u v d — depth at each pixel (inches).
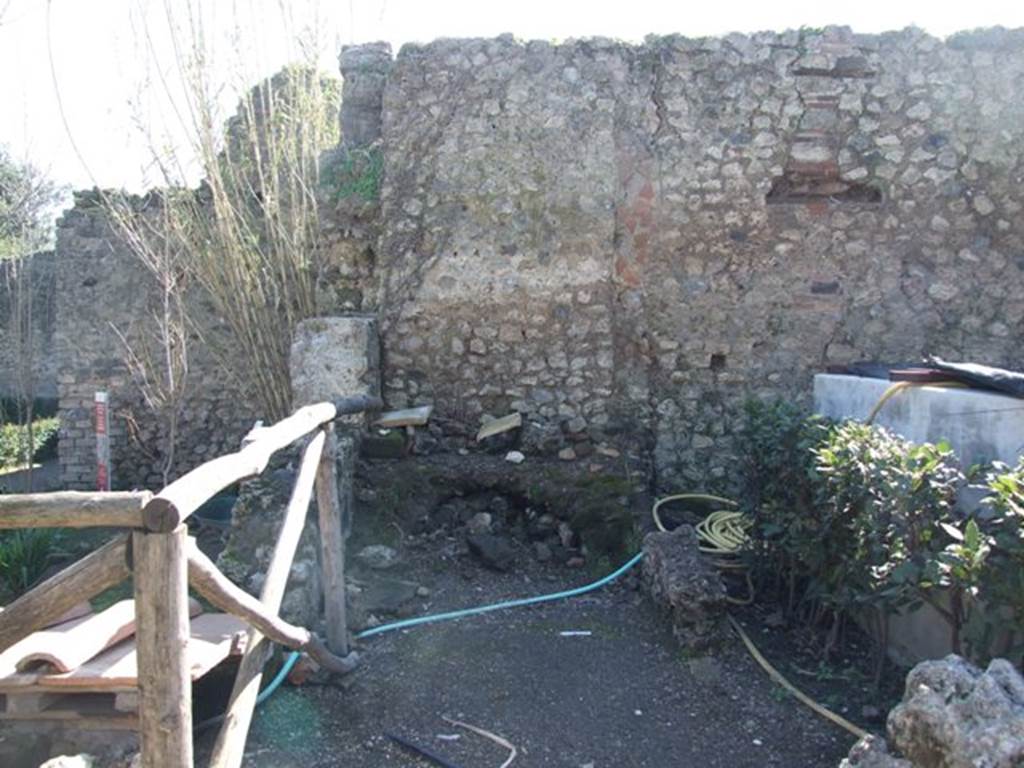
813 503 168.6
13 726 130.4
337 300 272.5
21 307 414.0
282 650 160.9
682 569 183.2
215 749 111.4
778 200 265.0
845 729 142.6
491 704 151.0
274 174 256.7
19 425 458.0
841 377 230.5
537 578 216.4
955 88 259.9
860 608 161.8
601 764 133.3
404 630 182.9
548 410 262.1
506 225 262.5
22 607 88.5
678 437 264.5
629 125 262.8
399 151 264.8
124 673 127.7
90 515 86.7
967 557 120.8
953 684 106.7
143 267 367.9
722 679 160.9
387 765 133.0
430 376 264.7
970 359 262.1
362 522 227.1
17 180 422.0
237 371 314.7
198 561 102.3
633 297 264.4
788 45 261.3
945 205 262.1
